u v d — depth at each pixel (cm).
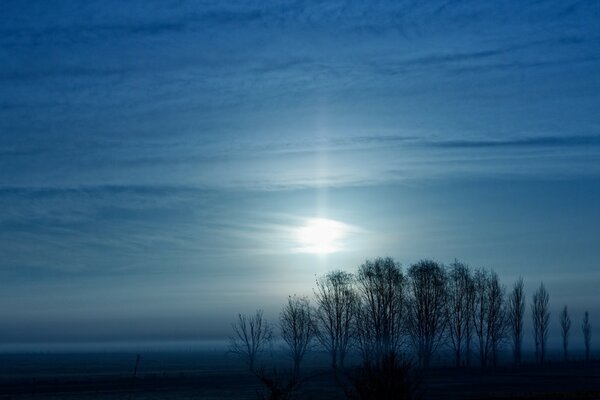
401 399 3388
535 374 11688
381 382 3403
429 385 9044
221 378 12000
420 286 11000
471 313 12150
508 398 6875
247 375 12812
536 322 14938
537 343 15575
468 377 10762
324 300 11275
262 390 8962
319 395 7381
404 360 3581
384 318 10738
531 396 7112
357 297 11119
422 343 10825
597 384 9194
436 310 10938
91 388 9838
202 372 14888
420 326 10881
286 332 11519
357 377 3509
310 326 11438
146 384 10644
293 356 11531
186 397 8075
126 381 11450
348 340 11088
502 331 12144
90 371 17225
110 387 10000
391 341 9756
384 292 10875
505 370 12825
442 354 13475
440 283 11075
